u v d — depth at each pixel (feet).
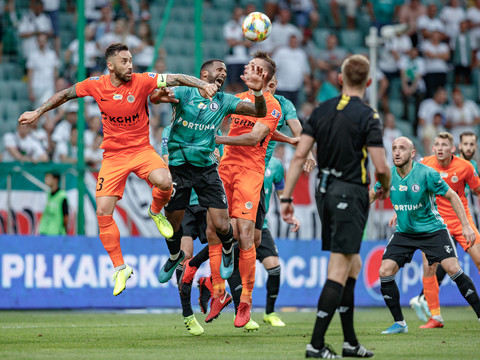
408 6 212.64
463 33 222.89
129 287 128.06
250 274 81.82
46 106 74.74
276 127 87.45
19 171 125.08
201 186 77.92
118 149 75.10
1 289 119.85
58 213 127.24
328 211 58.13
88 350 66.03
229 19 206.90
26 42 165.78
